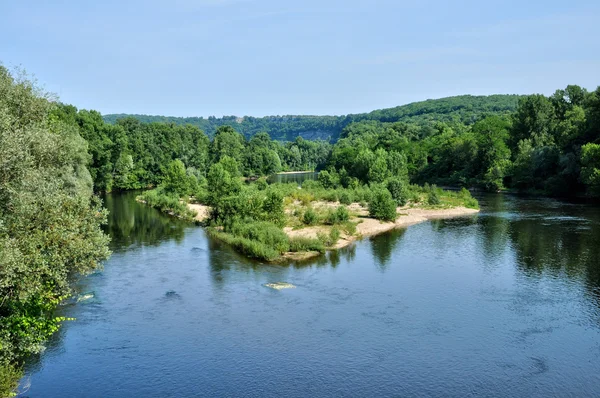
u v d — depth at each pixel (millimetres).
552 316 32094
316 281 39844
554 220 66500
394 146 153875
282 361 26281
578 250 48469
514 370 25344
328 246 52438
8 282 20562
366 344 28219
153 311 33281
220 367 25703
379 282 39469
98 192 115125
